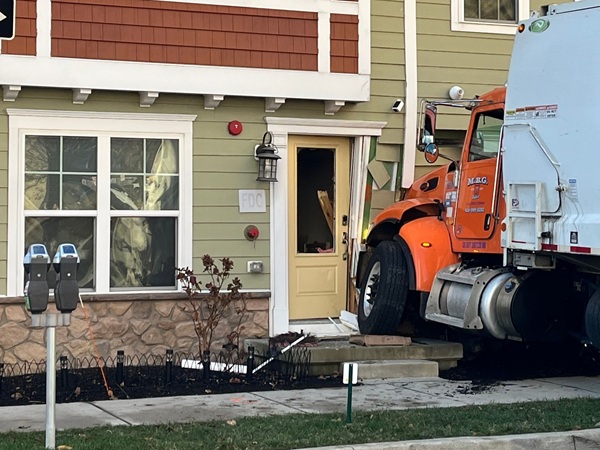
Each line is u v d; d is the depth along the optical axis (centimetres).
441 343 1041
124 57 1035
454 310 954
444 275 983
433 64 1195
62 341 1022
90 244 1055
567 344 1080
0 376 891
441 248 1008
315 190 1167
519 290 889
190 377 968
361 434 697
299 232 1158
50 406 641
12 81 992
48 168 1038
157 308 1057
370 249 1142
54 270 664
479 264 988
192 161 1087
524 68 866
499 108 953
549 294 892
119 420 761
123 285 1069
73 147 1047
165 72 1049
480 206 962
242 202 1103
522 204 863
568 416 766
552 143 834
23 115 1018
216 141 1096
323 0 1116
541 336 896
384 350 1001
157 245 1084
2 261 1006
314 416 768
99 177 1052
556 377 1004
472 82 1211
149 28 1046
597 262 829
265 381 952
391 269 1025
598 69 796
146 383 938
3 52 992
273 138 1117
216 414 787
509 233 877
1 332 1000
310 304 1155
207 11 1068
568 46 826
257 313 1103
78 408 813
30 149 1030
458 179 1007
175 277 1084
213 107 1091
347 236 1173
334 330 1133
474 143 992
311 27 1111
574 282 894
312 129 1135
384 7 1175
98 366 1020
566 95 823
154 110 1070
